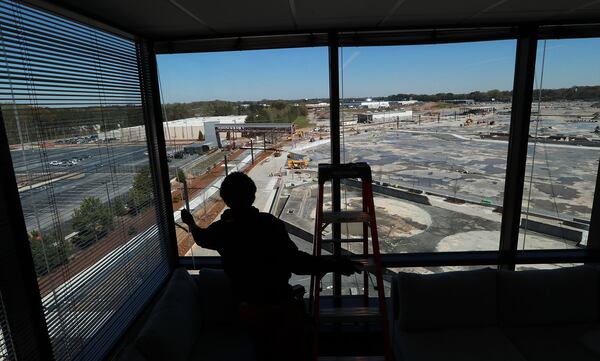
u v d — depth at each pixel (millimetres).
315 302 2023
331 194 2730
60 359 1520
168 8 1848
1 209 1252
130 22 2064
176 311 2021
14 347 1299
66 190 1603
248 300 1544
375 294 2844
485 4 1988
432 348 2102
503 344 2121
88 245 1740
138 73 2396
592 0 1940
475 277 2316
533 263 2738
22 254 1319
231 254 1492
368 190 2020
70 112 1651
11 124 1316
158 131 2621
